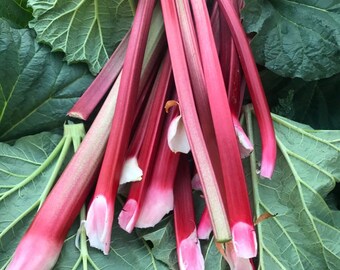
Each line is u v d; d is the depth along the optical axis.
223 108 0.36
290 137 0.43
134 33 0.40
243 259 0.34
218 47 0.43
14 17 0.47
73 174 0.38
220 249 0.34
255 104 0.40
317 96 0.53
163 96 0.41
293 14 0.47
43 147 0.43
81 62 0.45
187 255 0.37
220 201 0.33
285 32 0.46
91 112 0.42
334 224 0.41
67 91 0.45
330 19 0.46
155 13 0.44
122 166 0.38
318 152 0.42
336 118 0.53
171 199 0.39
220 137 0.35
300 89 0.52
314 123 0.53
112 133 0.38
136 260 0.39
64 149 0.42
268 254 0.40
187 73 0.38
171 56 0.38
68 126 0.43
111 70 0.43
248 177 0.42
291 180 0.42
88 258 0.39
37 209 0.40
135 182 0.39
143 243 0.40
